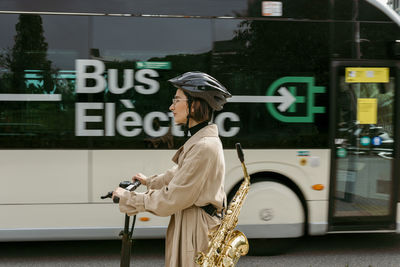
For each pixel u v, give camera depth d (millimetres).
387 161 4293
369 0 4250
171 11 4074
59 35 3979
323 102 4199
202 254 1908
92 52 4000
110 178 4031
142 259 4348
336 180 4230
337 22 4207
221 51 4109
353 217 4270
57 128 3980
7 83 3939
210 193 1923
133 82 4031
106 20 4016
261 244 4348
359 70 4234
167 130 4059
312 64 4180
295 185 4281
